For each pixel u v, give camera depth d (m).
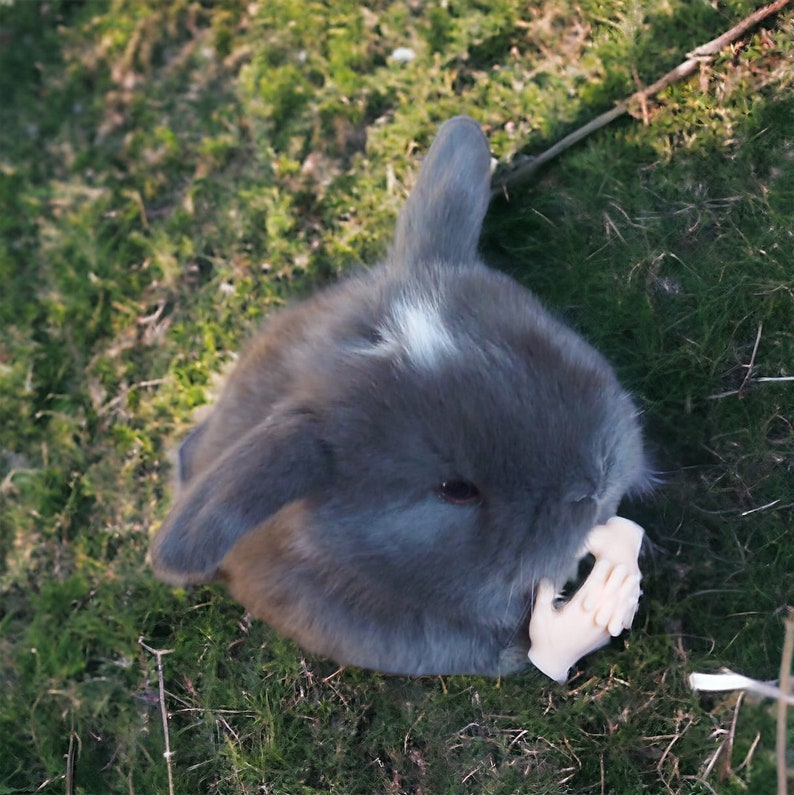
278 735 0.50
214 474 0.39
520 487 0.39
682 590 0.49
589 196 0.51
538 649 0.45
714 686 0.46
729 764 0.47
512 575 0.41
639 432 0.45
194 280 0.56
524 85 0.53
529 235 0.52
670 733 0.48
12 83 0.57
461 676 0.49
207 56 0.57
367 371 0.40
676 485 0.49
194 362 0.55
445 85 0.54
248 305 0.55
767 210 0.49
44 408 0.55
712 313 0.49
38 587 0.54
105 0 0.57
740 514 0.48
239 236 0.55
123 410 0.55
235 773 0.51
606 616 0.44
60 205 0.57
